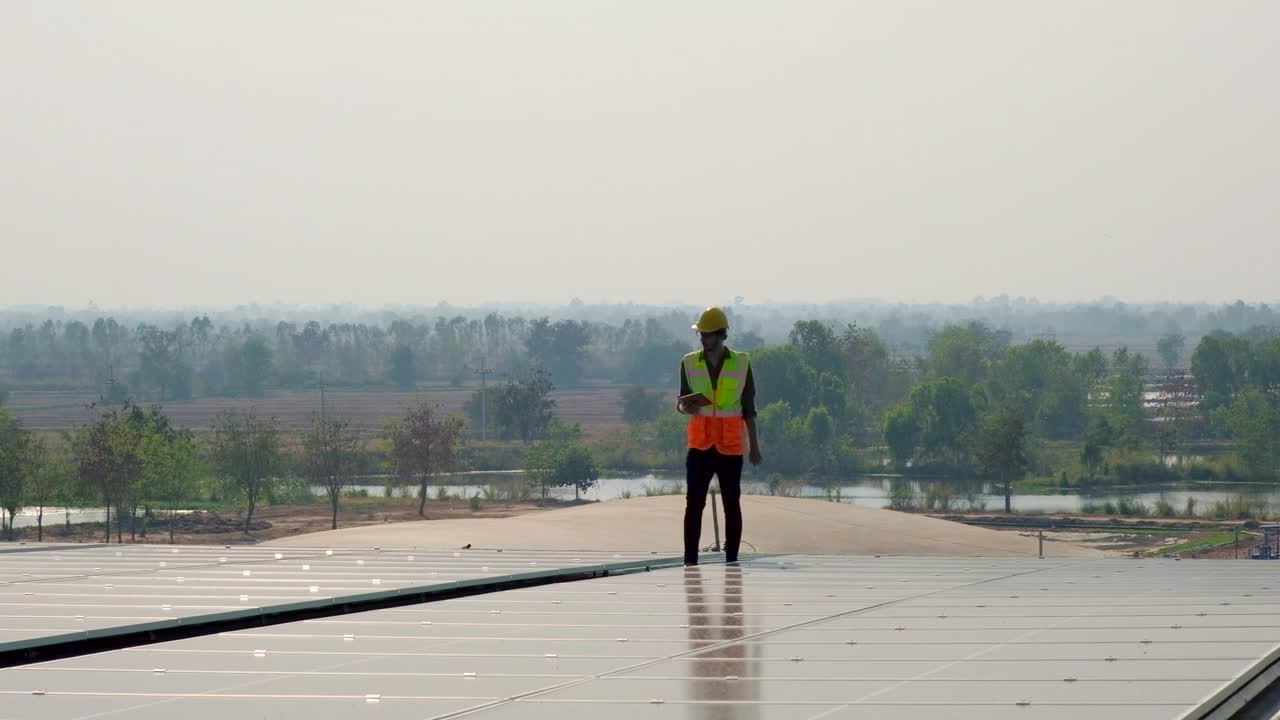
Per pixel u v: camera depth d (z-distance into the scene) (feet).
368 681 19.86
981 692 18.20
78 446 286.46
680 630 25.17
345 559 45.21
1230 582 34.68
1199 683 18.57
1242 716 18.89
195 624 27.53
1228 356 579.89
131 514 317.01
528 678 20.01
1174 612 27.27
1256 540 264.52
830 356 565.53
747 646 22.95
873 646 22.67
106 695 18.92
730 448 47.42
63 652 25.20
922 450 459.73
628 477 448.24
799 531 103.14
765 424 449.48
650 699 18.28
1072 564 42.29
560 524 99.50
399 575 37.60
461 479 440.45
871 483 415.03
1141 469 428.15
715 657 21.77
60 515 336.08
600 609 28.86
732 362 47.70
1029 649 22.03
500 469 478.59
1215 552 245.86
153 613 28.25
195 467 299.99
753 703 17.85
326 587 33.78
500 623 26.50
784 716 16.97
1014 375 586.86
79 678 20.31
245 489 312.29
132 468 271.69
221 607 29.22
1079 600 29.89
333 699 18.48
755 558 46.37
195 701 18.43
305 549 50.44
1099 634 23.80
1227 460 432.66
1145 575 37.47
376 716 17.30
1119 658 20.93
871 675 19.75
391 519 326.85
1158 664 20.27
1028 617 26.55
